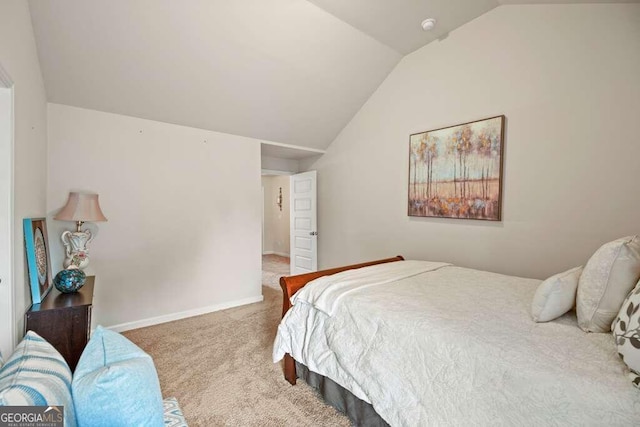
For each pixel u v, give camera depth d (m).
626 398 0.87
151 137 3.05
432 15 2.71
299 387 1.99
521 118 2.54
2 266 1.43
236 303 3.70
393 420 1.32
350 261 4.21
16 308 1.51
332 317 1.71
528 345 1.15
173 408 1.22
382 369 1.42
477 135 2.79
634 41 2.03
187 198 3.30
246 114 3.41
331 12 2.58
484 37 2.74
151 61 2.51
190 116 3.17
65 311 1.76
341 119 4.04
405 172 3.47
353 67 3.30
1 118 1.44
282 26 2.59
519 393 1.03
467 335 1.25
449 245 3.08
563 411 0.94
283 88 3.24
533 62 2.46
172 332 2.87
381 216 3.78
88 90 2.56
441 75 3.09
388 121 3.64
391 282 2.02
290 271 5.43
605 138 2.15
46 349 0.97
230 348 2.54
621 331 1.00
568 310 1.38
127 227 2.93
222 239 3.57
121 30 2.23
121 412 0.77
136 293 2.99
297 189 5.02
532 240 2.51
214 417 1.70
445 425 1.17
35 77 2.07
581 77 2.24
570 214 2.32
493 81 2.70
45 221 2.33
